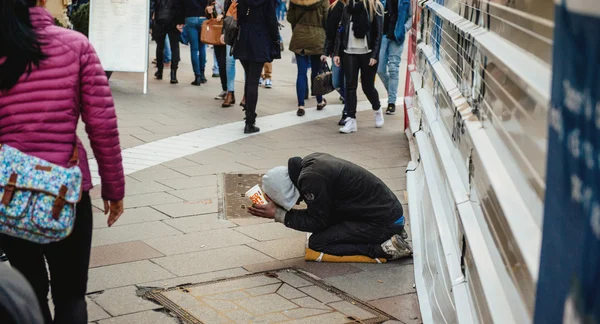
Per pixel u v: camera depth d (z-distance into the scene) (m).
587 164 1.27
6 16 2.80
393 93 11.16
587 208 1.26
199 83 13.18
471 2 3.70
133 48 11.95
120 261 4.94
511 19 2.53
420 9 7.36
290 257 5.17
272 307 4.30
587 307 1.22
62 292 3.19
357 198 5.07
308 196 5.00
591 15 1.25
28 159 2.85
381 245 5.09
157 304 4.30
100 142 3.09
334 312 4.26
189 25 12.86
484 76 3.00
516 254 2.05
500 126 2.54
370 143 9.20
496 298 2.26
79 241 3.11
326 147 8.88
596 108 1.23
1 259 4.42
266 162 7.98
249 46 9.23
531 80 1.95
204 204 6.30
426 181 4.93
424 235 4.98
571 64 1.36
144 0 11.91
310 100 12.38
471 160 3.13
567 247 1.36
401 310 4.35
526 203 2.01
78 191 2.88
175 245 5.30
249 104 9.42
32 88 2.89
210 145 8.67
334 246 5.07
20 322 1.65
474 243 2.72
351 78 9.75
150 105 11.05
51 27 2.97
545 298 1.50
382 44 10.98
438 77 4.70
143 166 7.55
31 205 2.80
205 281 4.67
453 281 3.16
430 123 5.05
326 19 10.69
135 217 5.90
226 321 4.09
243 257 5.12
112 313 4.16
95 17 11.88
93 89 3.01
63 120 2.94
